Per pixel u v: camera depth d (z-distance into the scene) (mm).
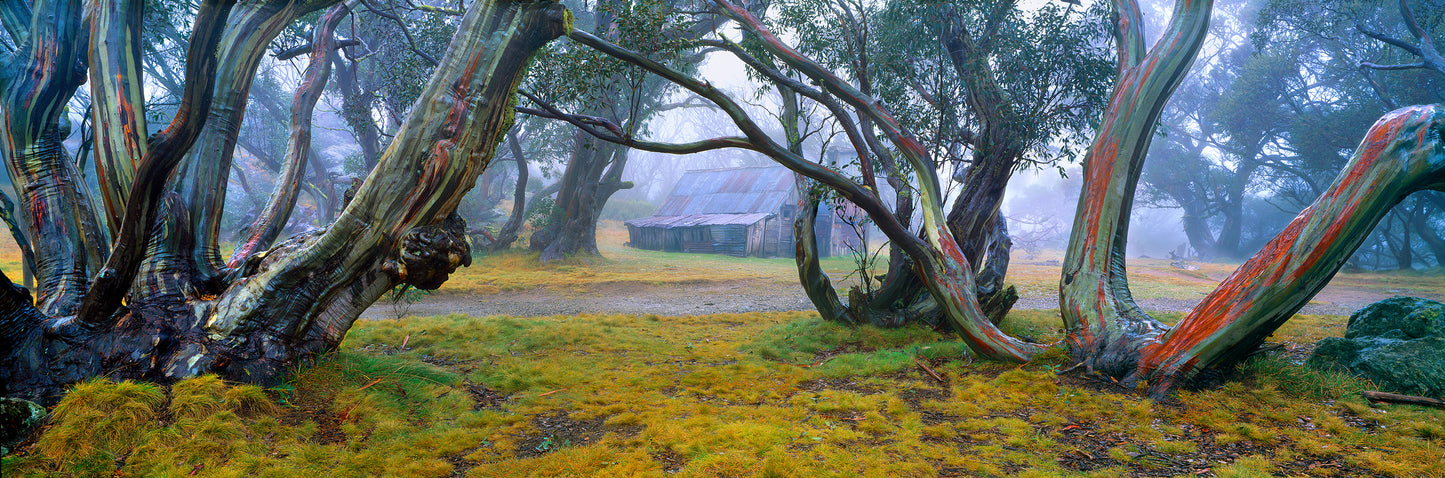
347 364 6141
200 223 5828
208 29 4637
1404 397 5707
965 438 5102
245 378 5262
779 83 9711
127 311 5418
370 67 20109
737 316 11641
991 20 9570
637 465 4309
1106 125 7434
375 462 4293
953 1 8945
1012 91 9562
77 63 6078
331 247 5648
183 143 4785
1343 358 6574
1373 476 4266
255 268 5859
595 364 7414
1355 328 7141
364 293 6039
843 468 4281
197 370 5078
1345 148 26438
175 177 5738
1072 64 9195
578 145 23781
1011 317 11336
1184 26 7191
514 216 23844
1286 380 6238
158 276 5535
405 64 10766
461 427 5090
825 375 7152
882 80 10117
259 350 5441
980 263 10250
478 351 7879
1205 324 6109
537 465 4309
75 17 6062
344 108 15383
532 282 17125
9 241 22641
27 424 4293
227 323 5375
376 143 22188
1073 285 7355
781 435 4926
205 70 4715
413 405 5523
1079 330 7125
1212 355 6090
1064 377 6836
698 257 28609
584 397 5977
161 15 9547
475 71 5508
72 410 4352
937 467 4418
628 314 12008
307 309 5719
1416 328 6539
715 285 18047
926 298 10242
